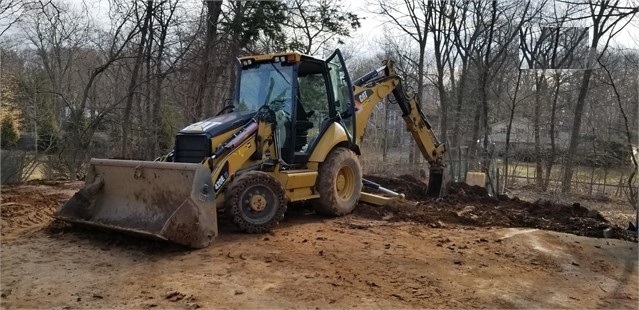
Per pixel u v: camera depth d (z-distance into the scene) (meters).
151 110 19.58
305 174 8.26
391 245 7.06
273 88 8.59
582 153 20.02
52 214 8.14
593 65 17.77
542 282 5.79
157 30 18.61
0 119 18.41
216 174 7.10
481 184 13.16
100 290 5.17
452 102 27.41
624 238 8.47
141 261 6.14
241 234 7.38
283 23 22.02
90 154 17.23
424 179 17.47
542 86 23.66
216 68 19.72
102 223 7.12
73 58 26.48
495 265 6.31
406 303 4.97
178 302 4.85
